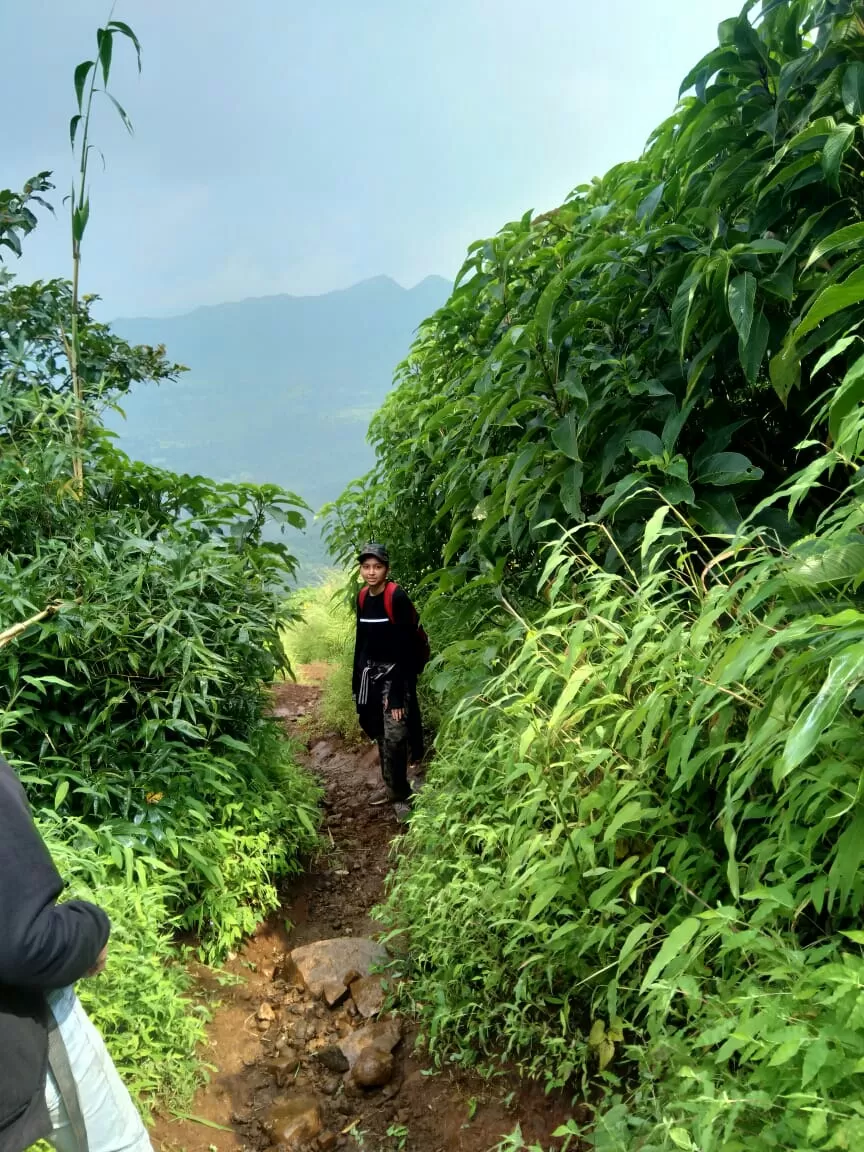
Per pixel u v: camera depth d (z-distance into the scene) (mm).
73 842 2832
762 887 1417
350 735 6383
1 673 3172
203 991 2986
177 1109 2354
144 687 3529
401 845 4137
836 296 1519
